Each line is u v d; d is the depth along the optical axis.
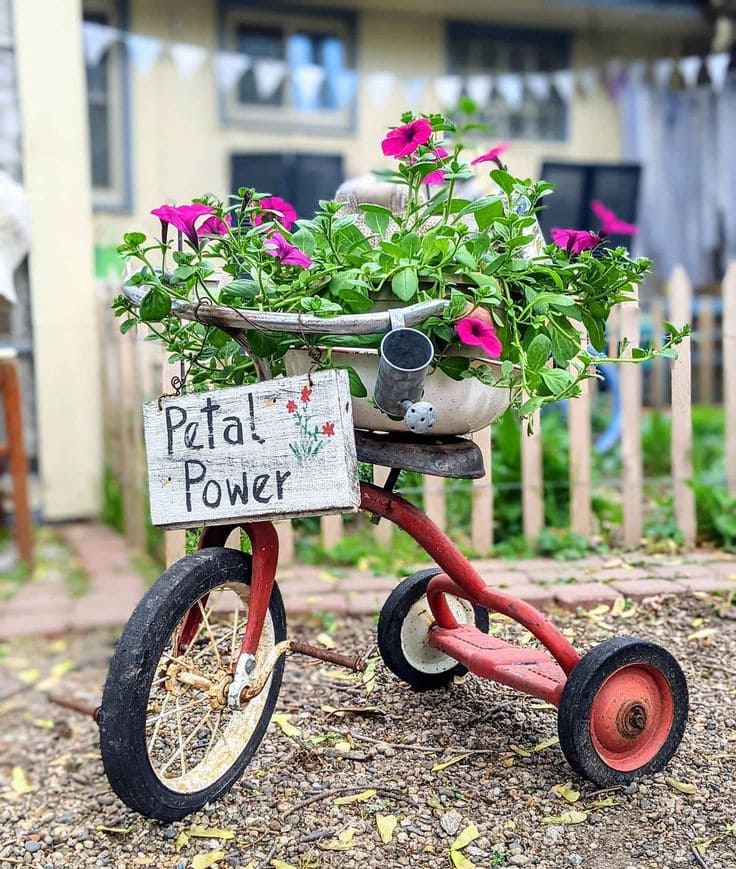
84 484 5.70
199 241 2.05
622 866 1.92
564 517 4.27
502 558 3.87
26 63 5.29
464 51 8.16
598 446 5.29
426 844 2.01
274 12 7.49
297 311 1.92
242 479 1.92
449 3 7.78
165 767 2.08
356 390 1.89
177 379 2.14
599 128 8.66
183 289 1.98
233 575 2.08
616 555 3.87
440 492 3.95
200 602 2.16
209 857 1.98
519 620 2.20
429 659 2.62
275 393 1.87
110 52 6.95
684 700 2.22
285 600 3.39
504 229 2.03
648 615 3.12
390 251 1.95
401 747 2.38
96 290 5.53
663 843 1.99
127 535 5.18
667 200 8.70
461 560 2.23
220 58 6.99
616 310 3.96
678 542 3.98
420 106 8.08
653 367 6.13
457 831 2.04
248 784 2.25
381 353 1.74
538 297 1.96
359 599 3.40
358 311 1.92
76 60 5.38
